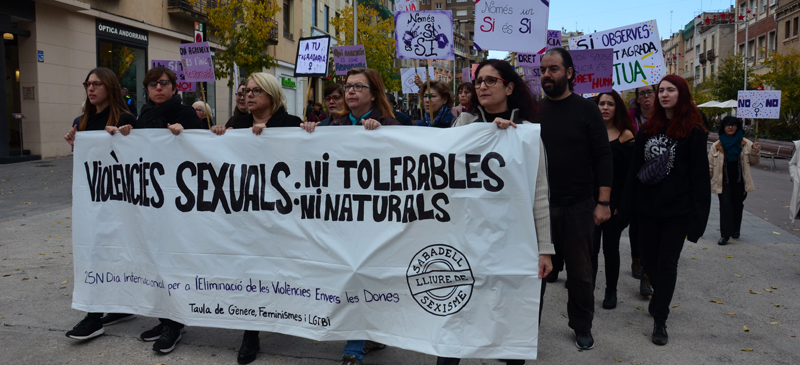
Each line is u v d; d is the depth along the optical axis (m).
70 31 15.14
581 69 5.30
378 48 27.83
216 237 3.67
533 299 3.03
